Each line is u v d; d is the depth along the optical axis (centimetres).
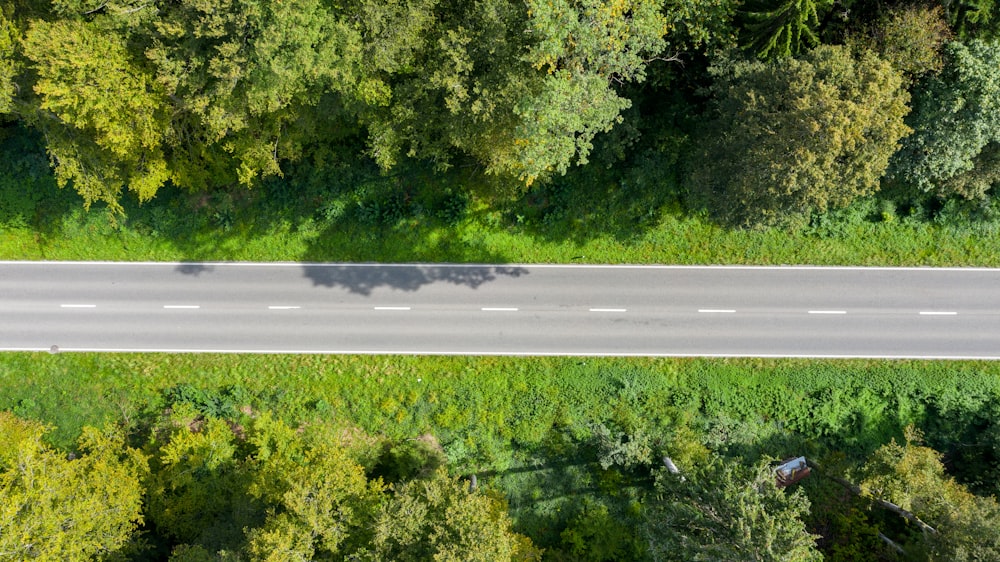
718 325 4312
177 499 3741
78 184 3703
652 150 4191
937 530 3503
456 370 4312
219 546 3612
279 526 3167
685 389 4272
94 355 4353
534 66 3022
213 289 4384
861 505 4131
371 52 3188
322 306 4366
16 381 4341
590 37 2977
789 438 4269
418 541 3108
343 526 3275
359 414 4278
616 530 4119
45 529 3216
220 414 4256
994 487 3962
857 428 4244
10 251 4406
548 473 4288
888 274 4284
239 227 4359
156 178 3744
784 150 3181
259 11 2967
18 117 3859
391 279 4359
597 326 4328
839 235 4272
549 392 4272
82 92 3134
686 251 4322
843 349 4288
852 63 3241
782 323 4300
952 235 4253
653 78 3906
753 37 3378
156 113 3475
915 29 3312
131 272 4397
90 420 4297
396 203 4272
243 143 3644
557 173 4247
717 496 3212
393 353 4334
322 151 4119
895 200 4228
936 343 4266
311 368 4322
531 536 4203
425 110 3478
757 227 3625
